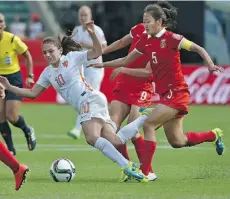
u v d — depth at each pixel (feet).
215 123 170.40
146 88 103.14
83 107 93.25
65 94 94.63
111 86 209.97
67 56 93.40
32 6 275.80
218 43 226.79
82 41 146.41
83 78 94.43
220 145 103.71
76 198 81.00
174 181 95.09
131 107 102.89
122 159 91.45
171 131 96.37
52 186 90.74
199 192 85.46
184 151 128.36
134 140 99.40
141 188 88.79
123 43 105.19
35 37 266.36
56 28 270.87
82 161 118.83
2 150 82.74
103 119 93.71
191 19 222.07
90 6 225.56
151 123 93.40
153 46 92.58
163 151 128.77
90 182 94.43
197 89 215.10
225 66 214.90
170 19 92.58
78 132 150.30
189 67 214.07
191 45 91.30
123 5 221.46
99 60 132.16
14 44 122.52
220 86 215.10
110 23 222.07
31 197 81.76
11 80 123.03
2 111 123.24
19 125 126.62
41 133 159.94
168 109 92.43
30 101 226.79
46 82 95.25
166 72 92.68
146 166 94.22
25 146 140.05
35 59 227.20
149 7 92.02
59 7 269.44
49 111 205.77
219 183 92.99
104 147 91.61
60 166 94.79
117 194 83.97
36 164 115.03
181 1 221.46
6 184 92.43
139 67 101.81
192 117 184.34
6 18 284.41
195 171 104.94
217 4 224.12
